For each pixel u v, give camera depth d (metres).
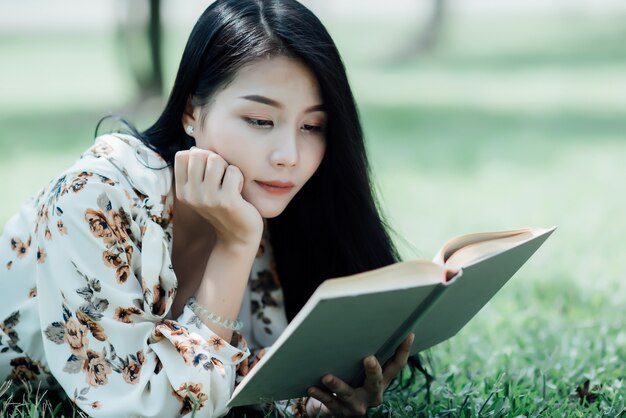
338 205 3.67
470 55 27.28
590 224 7.75
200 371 3.10
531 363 4.27
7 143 12.33
